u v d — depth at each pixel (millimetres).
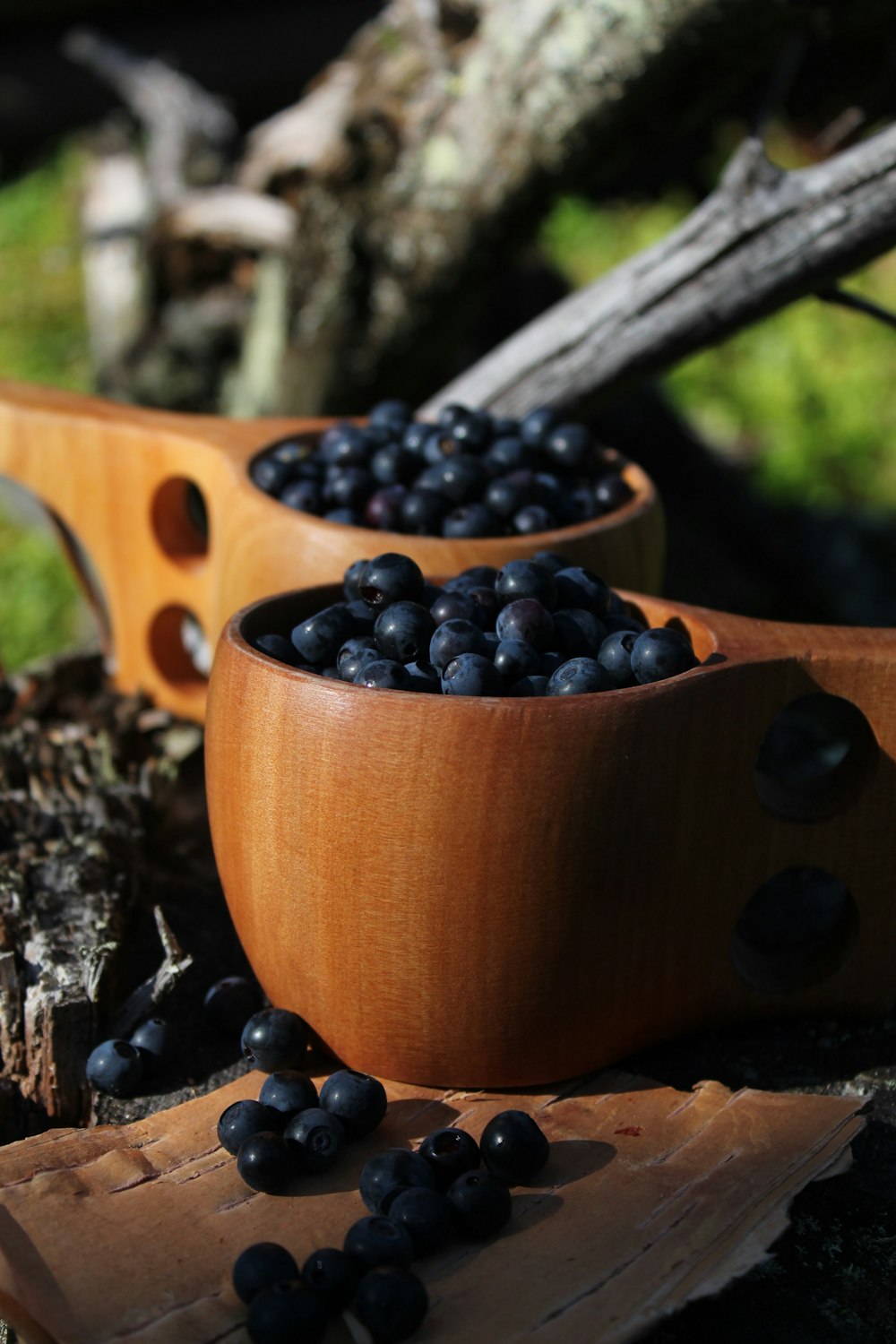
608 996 454
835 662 456
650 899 450
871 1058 476
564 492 542
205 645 629
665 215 1564
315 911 447
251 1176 427
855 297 644
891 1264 436
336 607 465
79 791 551
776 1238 416
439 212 781
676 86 693
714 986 471
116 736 589
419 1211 414
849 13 633
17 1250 415
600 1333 399
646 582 543
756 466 1180
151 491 599
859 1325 424
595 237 1538
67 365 1402
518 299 1085
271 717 442
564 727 432
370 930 443
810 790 473
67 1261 414
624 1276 410
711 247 636
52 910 497
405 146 772
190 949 514
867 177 619
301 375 890
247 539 533
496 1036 450
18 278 1604
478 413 566
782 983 482
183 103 1314
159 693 626
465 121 742
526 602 456
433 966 444
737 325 649
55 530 636
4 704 607
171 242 1005
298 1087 444
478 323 1067
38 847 520
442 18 751
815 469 1194
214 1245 419
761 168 630
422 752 432
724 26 645
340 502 536
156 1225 423
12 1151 439
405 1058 456
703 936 462
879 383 1332
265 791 445
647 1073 472
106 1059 464
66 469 606
